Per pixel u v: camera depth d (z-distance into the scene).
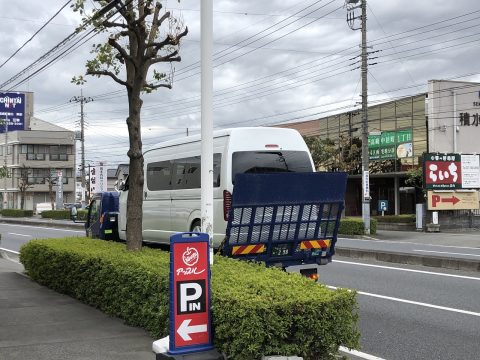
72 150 66.44
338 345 5.05
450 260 12.99
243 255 7.83
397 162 36.22
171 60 8.75
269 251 8.04
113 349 5.64
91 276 7.88
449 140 33.31
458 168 27.73
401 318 7.76
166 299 5.77
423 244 21.02
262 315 4.62
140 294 6.44
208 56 6.34
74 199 66.56
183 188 10.66
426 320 7.62
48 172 65.00
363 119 26.72
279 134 9.74
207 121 6.35
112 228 13.76
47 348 5.67
